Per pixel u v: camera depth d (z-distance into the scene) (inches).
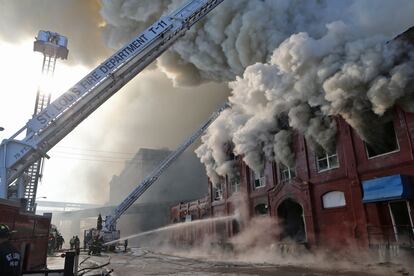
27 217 406.3
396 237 496.4
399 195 477.4
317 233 655.8
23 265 393.7
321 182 658.8
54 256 857.5
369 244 531.8
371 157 556.7
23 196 415.8
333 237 615.5
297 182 719.7
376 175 545.6
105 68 478.3
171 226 1526.8
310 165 697.6
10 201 344.8
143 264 655.8
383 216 526.0
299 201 710.5
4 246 129.6
